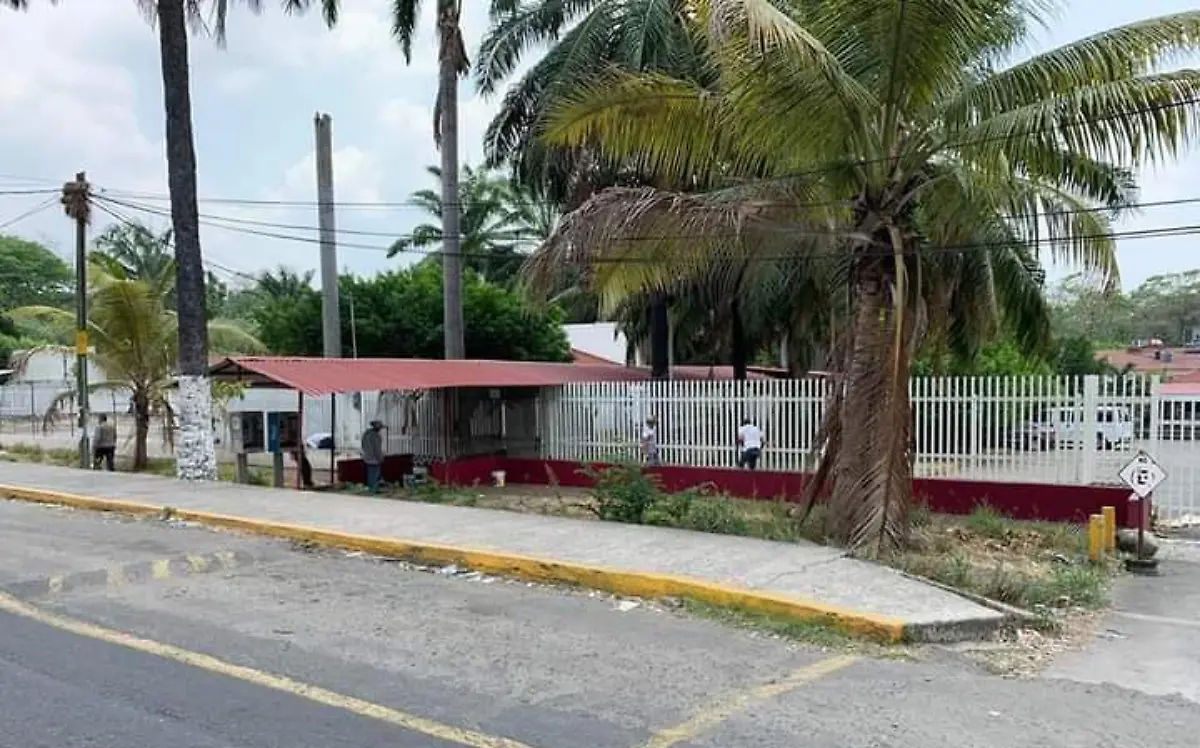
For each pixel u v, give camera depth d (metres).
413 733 4.67
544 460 20.72
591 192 20.69
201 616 6.99
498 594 7.82
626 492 11.76
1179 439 14.38
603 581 8.00
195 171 15.94
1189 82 9.07
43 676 5.52
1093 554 11.32
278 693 5.25
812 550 9.15
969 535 12.79
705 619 7.01
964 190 10.84
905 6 9.73
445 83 23.84
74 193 20.61
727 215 11.17
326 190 25.17
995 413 15.12
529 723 4.82
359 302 30.56
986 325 18.48
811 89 9.99
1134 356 58.97
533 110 22.06
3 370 46.69
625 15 20.64
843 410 11.35
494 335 31.08
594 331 40.16
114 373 22.58
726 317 24.73
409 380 18.36
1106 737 4.77
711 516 11.24
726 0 8.62
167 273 23.16
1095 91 9.34
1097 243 11.88
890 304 11.13
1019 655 6.46
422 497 16.86
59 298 68.38
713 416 18.47
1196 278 77.50
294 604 7.40
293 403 24.64
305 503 12.30
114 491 13.70
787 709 5.07
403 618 6.96
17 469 17.11
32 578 8.16
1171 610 8.70
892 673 5.79
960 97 10.45
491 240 45.88
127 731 4.66
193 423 15.62
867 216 11.16
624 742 4.59
